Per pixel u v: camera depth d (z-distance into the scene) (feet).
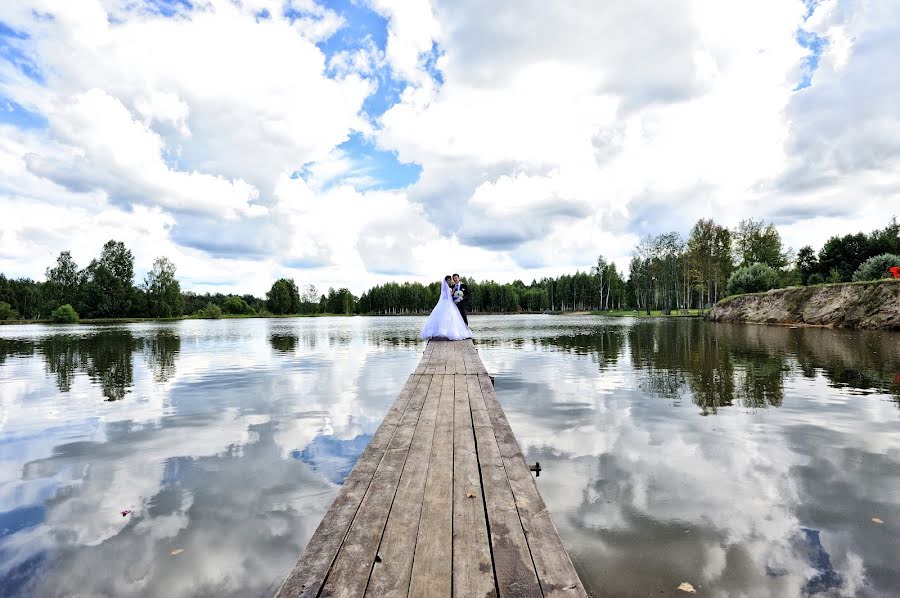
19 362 57.67
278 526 14.29
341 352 65.87
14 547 13.26
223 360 57.62
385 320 261.24
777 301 113.19
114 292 298.15
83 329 161.27
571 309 382.83
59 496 16.71
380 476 12.73
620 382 36.81
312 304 451.94
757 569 11.44
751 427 23.62
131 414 28.99
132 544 13.33
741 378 37.55
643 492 15.98
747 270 152.35
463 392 23.95
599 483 16.78
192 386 38.68
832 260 154.10
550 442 21.59
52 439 23.77
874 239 146.10
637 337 82.94
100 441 23.32
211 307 327.67
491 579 7.97
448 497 11.39
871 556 12.00
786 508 14.71
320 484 17.49
